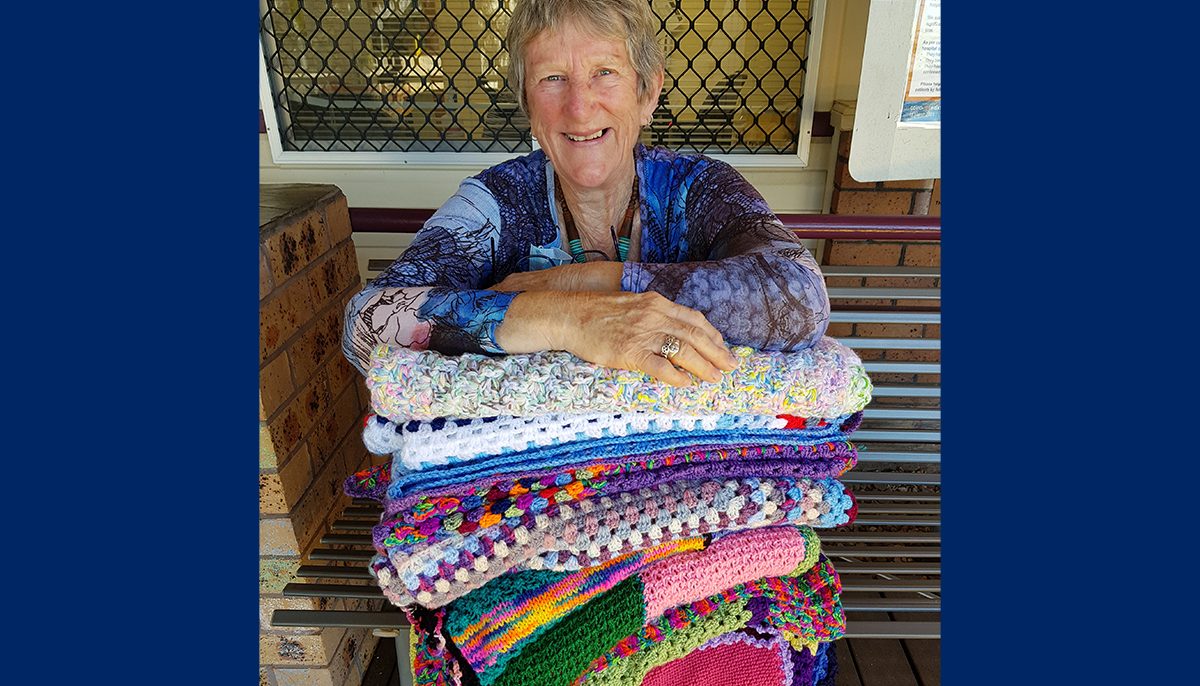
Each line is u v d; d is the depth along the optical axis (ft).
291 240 4.09
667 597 2.78
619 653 2.93
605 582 2.68
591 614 2.67
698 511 2.60
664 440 2.56
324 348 4.55
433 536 2.44
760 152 6.59
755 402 2.39
